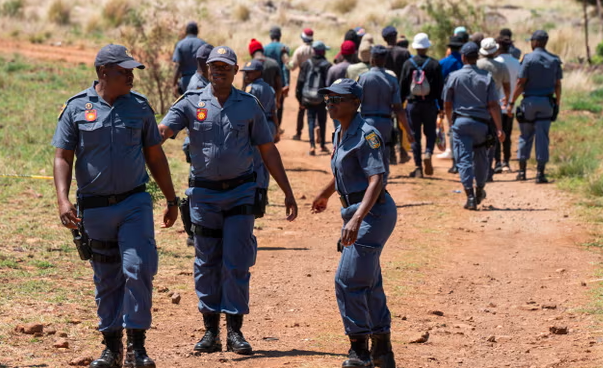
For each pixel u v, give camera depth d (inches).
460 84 729.6
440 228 684.1
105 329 325.1
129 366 313.1
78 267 509.7
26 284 458.9
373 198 315.6
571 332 418.6
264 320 433.7
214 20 2044.8
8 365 325.7
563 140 1072.8
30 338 367.2
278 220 698.2
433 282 526.3
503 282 530.0
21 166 787.4
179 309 446.0
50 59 1535.4
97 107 312.8
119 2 1975.9
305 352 365.7
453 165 930.1
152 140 325.1
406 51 933.8
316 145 1086.4
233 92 361.7
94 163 313.1
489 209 753.0
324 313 451.5
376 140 320.5
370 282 326.3
